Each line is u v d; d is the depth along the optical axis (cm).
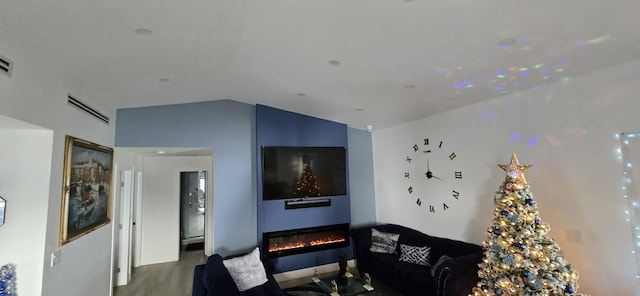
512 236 238
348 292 336
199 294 253
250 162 469
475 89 313
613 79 236
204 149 454
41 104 227
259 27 218
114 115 394
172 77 315
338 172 521
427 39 222
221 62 290
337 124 531
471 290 282
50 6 161
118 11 176
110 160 378
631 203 223
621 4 162
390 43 234
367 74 303
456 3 174
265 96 420
